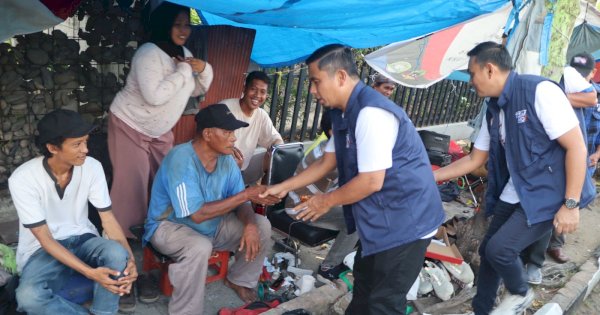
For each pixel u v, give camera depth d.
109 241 2.55
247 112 4.03
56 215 2.53
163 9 3.42
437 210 2.36
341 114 2.29
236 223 3.13
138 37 4.07
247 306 3.02
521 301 2.85
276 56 4.86
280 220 3.59
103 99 4.06
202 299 2.86
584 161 2.40
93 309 2.52
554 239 4.26
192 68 3.56
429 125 8.25
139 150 3.41
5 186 3.76
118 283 2.45
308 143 6.00
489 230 2.92
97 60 3.93
